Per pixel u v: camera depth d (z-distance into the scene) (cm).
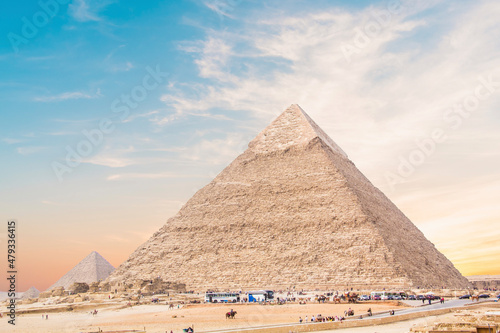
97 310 18650
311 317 13625
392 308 15500
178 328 12694
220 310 16562
